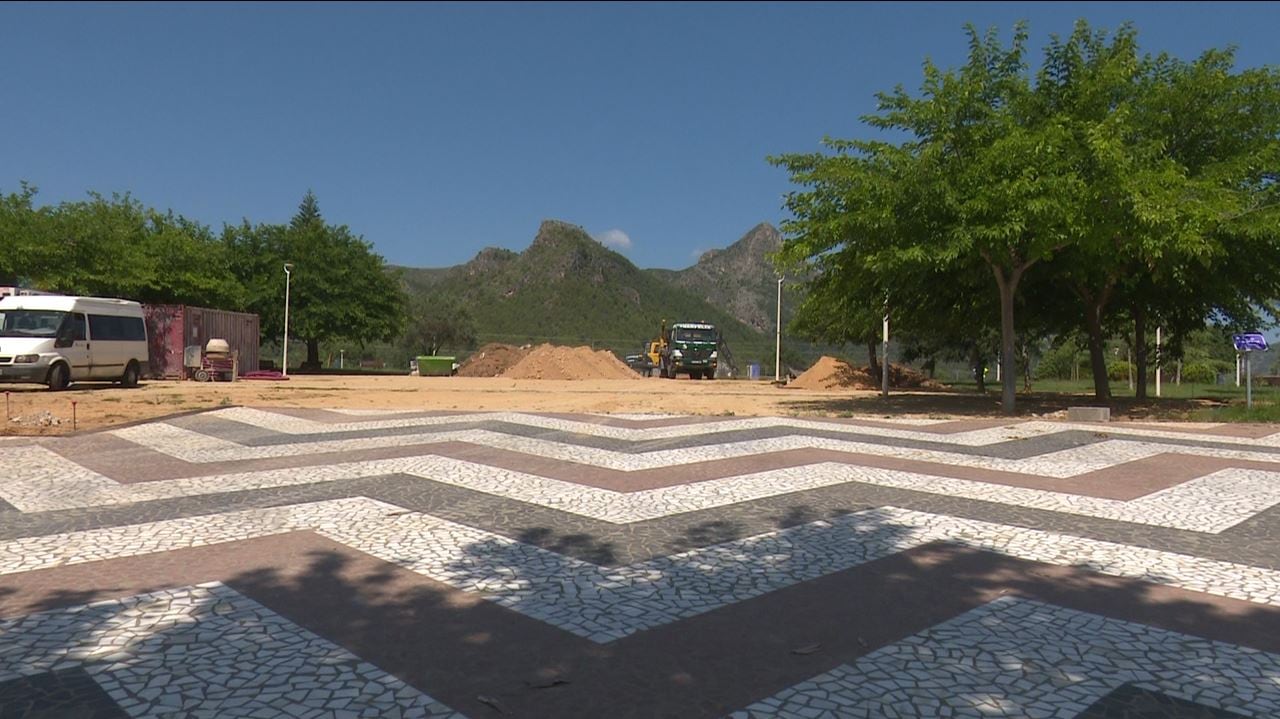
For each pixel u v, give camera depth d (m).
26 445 11.96
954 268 21.08
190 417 15.69
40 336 20.84
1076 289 23.30
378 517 7.24
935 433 14.13
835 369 39.06
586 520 7.16
